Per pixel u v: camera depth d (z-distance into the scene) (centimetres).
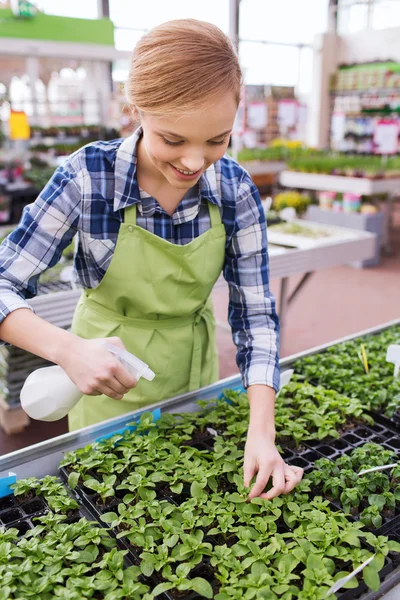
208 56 86
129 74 96
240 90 92
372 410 148
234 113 91
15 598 82
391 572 92
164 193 122
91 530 95
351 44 741
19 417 287
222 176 128
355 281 564
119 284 128
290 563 89
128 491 114
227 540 102
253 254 133
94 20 409
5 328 105
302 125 876
